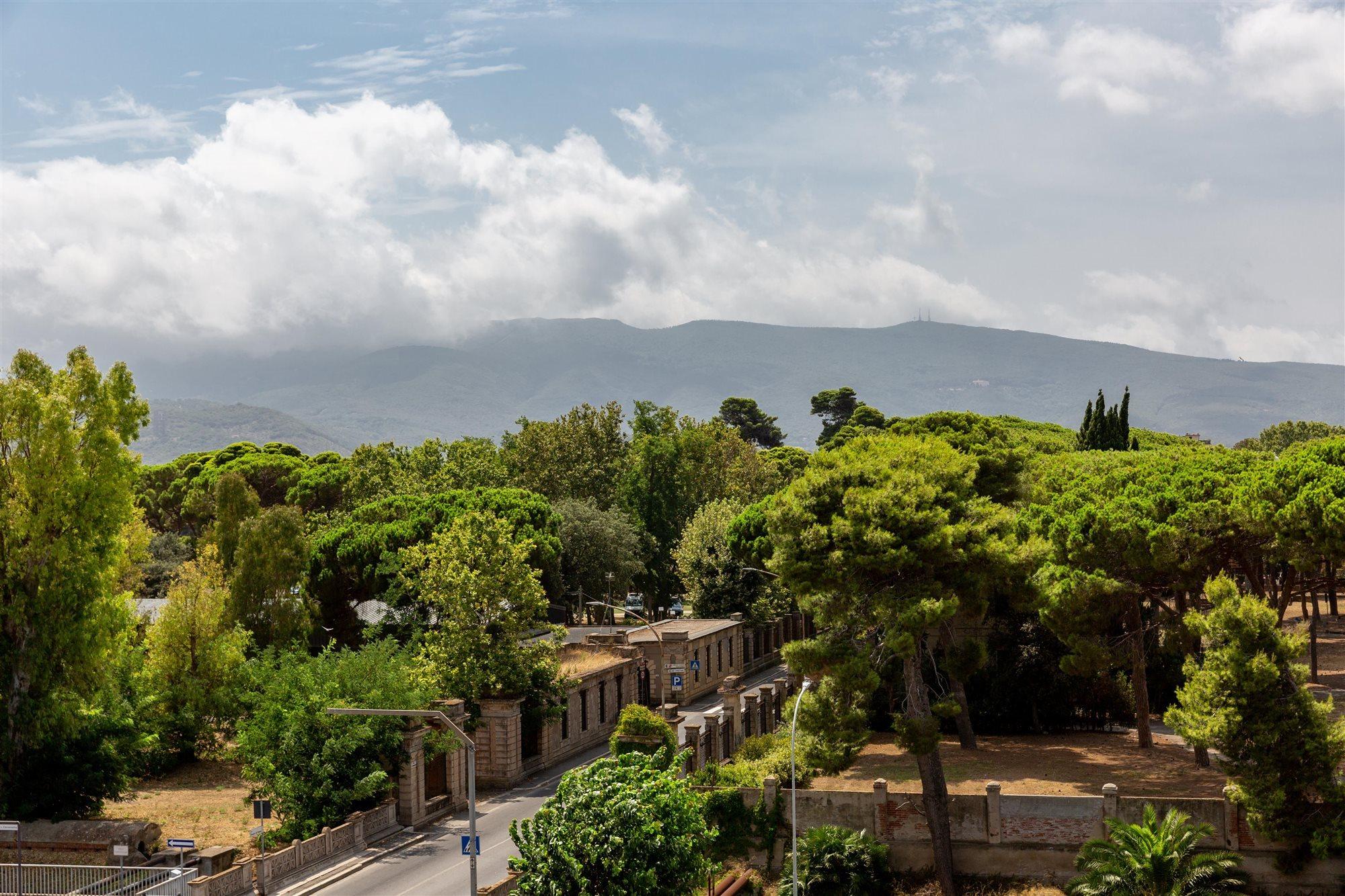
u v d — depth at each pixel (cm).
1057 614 4938
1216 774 4806
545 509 9238
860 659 4400
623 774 3588
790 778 4666
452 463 12575
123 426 5209
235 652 6359
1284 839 3928
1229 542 4984
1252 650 3969
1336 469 4500
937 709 4312
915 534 4466
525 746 6525
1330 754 3894
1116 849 4003
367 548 8000
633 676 7975
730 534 9325
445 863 4672
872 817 4400
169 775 6091
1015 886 4203
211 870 4212
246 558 7319
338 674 5156
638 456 12975
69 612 4947
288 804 4847
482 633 6241
